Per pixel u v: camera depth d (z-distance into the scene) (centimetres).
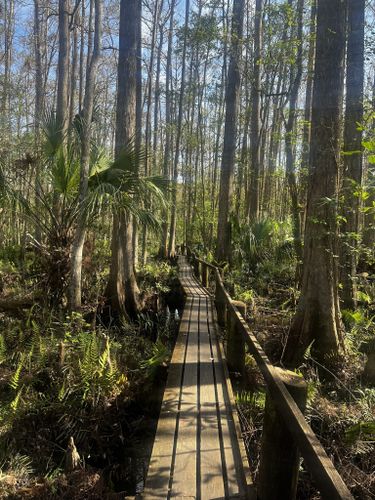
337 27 589
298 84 1151
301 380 250
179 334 633
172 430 337
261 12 1115
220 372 470
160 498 255
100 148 746
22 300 756
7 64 1836
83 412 452
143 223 687
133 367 570
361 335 645
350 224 742
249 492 256
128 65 887
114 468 426
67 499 343
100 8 675
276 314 818
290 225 1390
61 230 727
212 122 2462
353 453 378
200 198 2645
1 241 1294
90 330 686
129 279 867
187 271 1434
